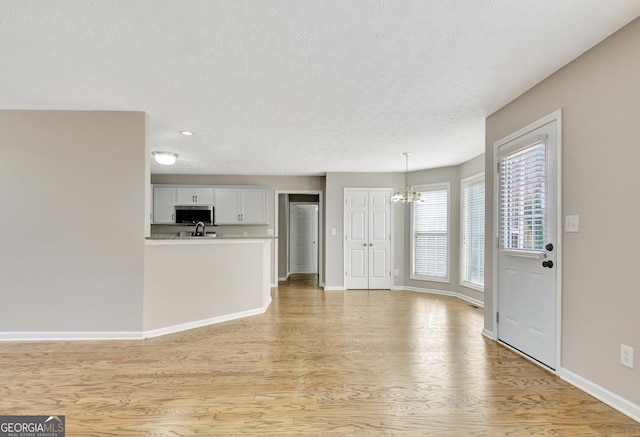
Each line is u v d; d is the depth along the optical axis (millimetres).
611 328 1962
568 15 1763
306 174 6434
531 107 2652
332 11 1723
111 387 2191
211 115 3240
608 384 1979
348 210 6152
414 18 1780
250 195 6328
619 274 1915
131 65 2281
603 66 2010
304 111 3146
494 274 3170
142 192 3133
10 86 2586
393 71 2377
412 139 4055
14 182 3035
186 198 6191
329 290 6047
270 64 2275
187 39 1974
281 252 7363
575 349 2215
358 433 1719
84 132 3096
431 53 2137
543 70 2365
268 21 1804
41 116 3068
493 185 3195
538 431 1736
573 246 2232
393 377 2367
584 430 1745
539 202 2523
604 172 2008
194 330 3492
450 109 3096
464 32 1909
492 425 1787
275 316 4125
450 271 5523
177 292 3459
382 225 6160
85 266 3088
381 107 3051
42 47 2049
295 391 2156
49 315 3057
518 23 1828
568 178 2277
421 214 5965
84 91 2693
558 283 2352
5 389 2154
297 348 2957
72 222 3076
